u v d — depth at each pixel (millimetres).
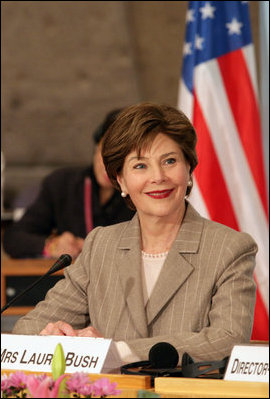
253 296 4148
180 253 4281
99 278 4441
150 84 13258
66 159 14172
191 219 4391
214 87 7098
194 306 4137
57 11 12164
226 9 7211
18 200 13000
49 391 2660
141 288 4281
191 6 7293
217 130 7043
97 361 3297
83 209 8836
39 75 13070
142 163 4199
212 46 7172
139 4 12242
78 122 13648
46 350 3420
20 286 8094
